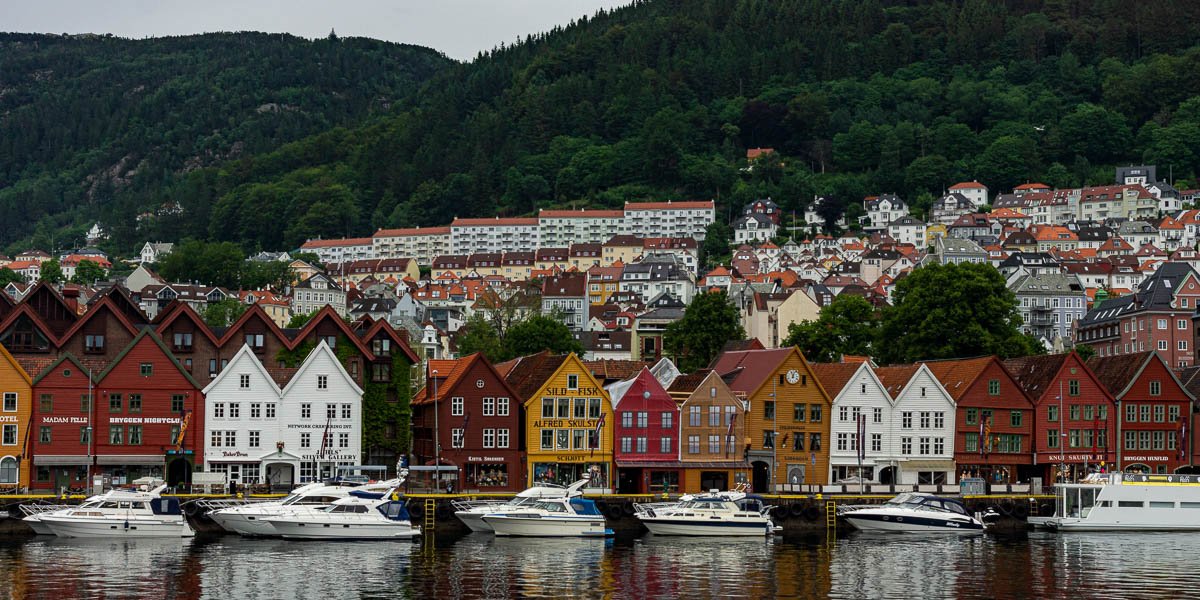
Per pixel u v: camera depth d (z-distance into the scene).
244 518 112.31
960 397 143.12
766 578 96.50
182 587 89.69
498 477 132.00
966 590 92.75
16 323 130.00
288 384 130.62
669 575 97.12
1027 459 144.50
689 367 196.75
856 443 140.25
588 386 134.12
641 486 134.12
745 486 130.00
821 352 185.50
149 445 126.25
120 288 143.88
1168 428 148.38
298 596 87.50
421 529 117.50
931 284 172.75
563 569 99.06
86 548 105.25
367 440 135.62
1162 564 104.50
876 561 104.81
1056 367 147.75
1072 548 113.50
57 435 123.69
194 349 134.50
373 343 137.88
